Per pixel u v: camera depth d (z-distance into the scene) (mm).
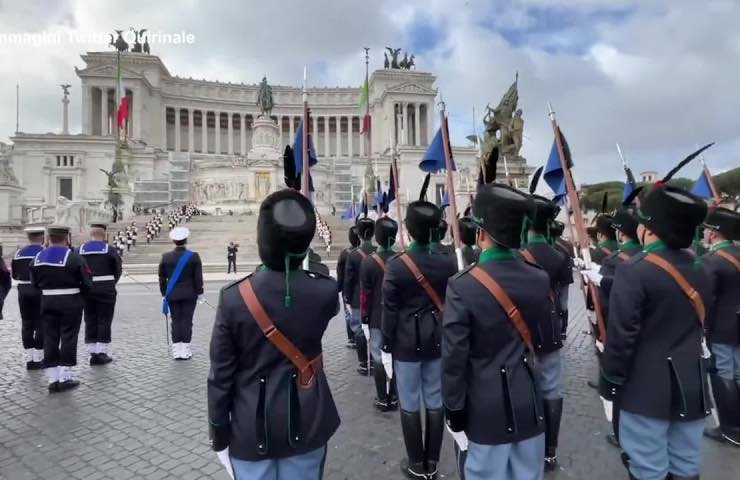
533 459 3381
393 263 5211
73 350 8039
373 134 96688
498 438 3271
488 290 3328
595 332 5547
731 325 5625
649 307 3738
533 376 3447
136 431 6270
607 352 3842
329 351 10617
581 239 5254
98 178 74000
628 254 6125
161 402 7363
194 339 11859
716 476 5000
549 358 5172
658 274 3693
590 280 5184
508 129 19922
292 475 3055
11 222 47938
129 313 15781
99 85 84875
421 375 5141
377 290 6898
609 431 6152
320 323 3150
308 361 3113
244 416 2998
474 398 3359
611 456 5473
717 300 5738
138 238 40594
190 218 49125
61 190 72812
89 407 7160
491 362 3387
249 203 59688
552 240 7570
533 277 3477
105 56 87750
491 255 3494
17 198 53969
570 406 7059
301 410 3027
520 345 3416
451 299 3395
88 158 74125
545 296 3484
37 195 72312
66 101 78188
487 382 3340
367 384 8250
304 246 3018
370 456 5566
